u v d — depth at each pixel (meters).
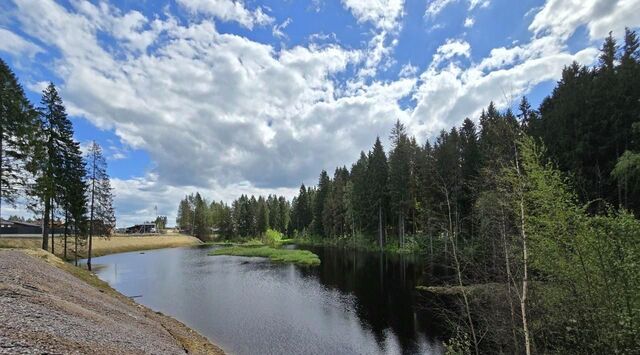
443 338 16.09
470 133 48.50
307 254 50.47
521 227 8.73
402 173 51.59
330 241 77.69
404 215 51.38
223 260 50.22
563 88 36.53
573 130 28.44
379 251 53.31
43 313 10.03
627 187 21.59
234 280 32.06
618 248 7.73
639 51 33.97
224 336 16.77
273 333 17.20
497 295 9.71
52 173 33.56
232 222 120.75
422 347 15.21
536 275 9.45
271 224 125.38
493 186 9.50
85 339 9.02
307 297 24.73
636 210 22.34
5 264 16.17
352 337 16.56
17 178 28.91
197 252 69.12
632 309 7.34
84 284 20.77
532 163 8.92
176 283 30.92
